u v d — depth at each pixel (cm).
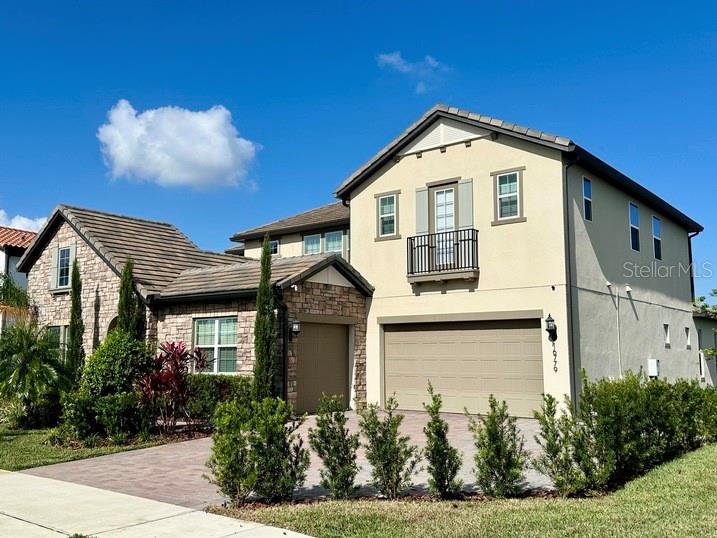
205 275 1888
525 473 962
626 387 1012
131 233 2128
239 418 828
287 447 833
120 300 1800
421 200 1805
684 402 1179
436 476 818
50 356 1591
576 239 1602
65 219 2119
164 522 723
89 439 1265
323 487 855
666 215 2241
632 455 929
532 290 1584
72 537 664
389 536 645
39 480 969
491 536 637
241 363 1630
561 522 682
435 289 1755
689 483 855
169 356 1429
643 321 1956
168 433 1373
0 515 762
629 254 1912
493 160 1681
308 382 1691
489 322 1667
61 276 2134
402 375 1812
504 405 870
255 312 1619
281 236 2644
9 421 1527
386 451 830
